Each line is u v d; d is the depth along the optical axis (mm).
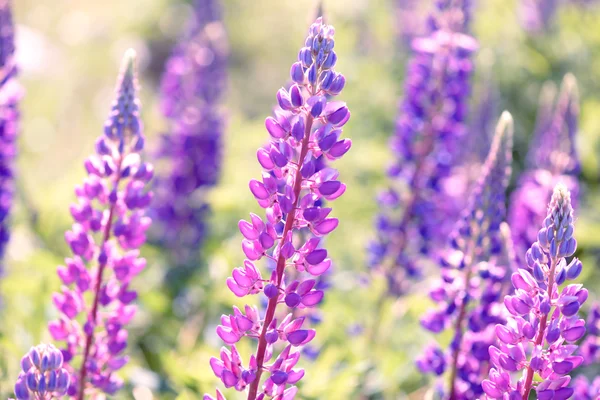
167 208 2240
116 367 1430
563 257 1272
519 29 3205
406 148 1885
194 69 2332
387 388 1775
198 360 1745
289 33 4938
